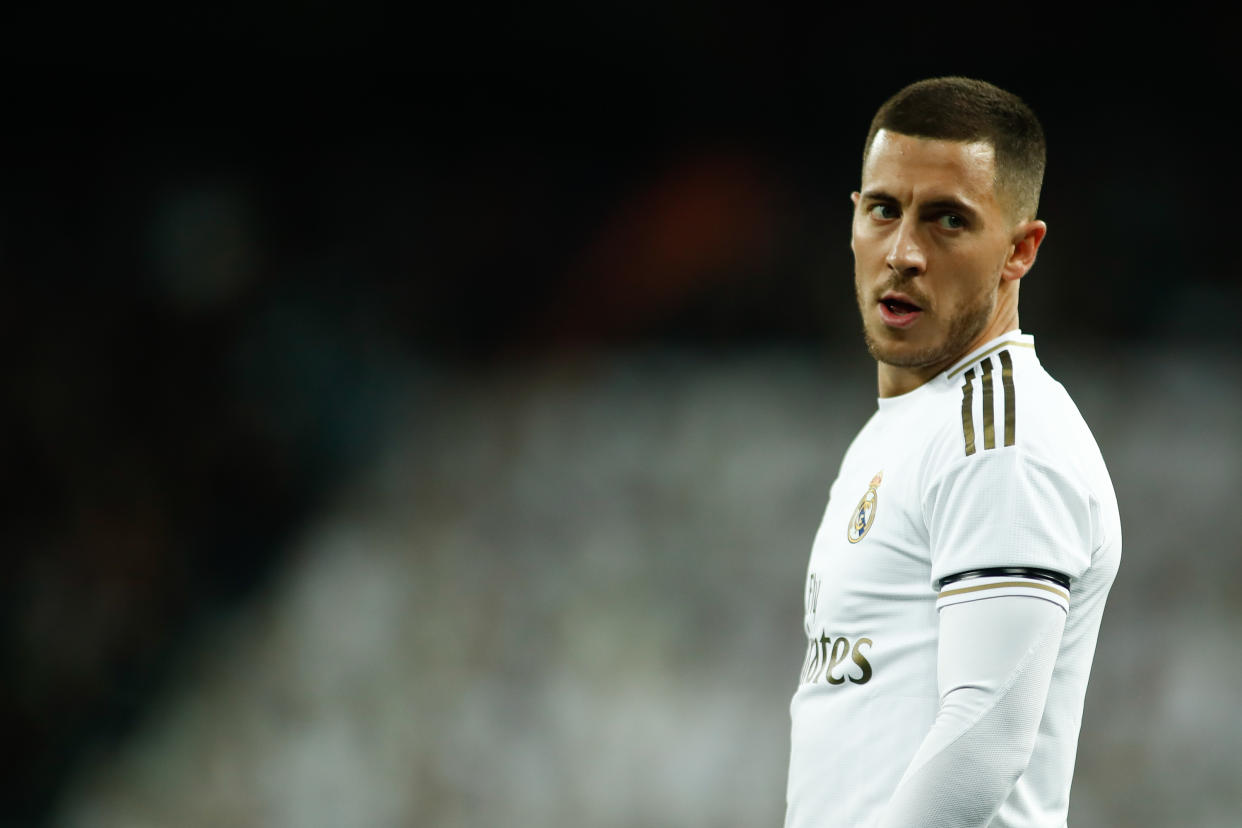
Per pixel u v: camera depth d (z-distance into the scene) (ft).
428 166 153.58
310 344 145.18
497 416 141.49
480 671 114.21
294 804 105.70
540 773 105.40
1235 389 124.98
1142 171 139.44
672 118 153.79
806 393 138.00
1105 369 130.11
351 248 150.92
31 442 135.64
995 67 144.87
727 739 104.42
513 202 153.07
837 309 146.20
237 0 142.72
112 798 110.52
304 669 117.70
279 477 137.49
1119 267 137.18
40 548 130.93
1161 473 115.44
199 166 150.71
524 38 148.05
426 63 151.02
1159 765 93.20
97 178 148.77
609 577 120.88
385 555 128.06
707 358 144.97
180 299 145.18
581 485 130.93
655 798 101.91
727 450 131.23
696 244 150.92
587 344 148.77
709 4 143.54
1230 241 136.87
